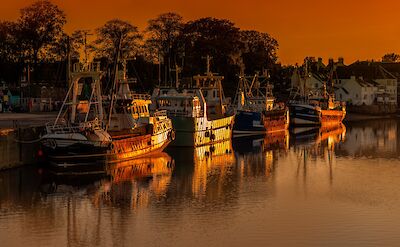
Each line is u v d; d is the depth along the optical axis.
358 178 48.44
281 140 78.25
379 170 52.56
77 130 48.06
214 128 71.19
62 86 99.12
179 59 121.12
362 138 82.75
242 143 73.38
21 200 38.56
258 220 35.16
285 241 31.52
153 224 34.06
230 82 124.31
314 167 54.19
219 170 51.38
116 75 56.06
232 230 33.22
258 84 99.06
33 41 101.31
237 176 48.62
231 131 78.00
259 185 44.97
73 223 34.03
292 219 35.50
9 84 105.56
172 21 119.12
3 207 37.00
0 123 56.22
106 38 107.75
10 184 42.56
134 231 32.81
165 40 119.19
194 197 40.56
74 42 101.88
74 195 40.16
